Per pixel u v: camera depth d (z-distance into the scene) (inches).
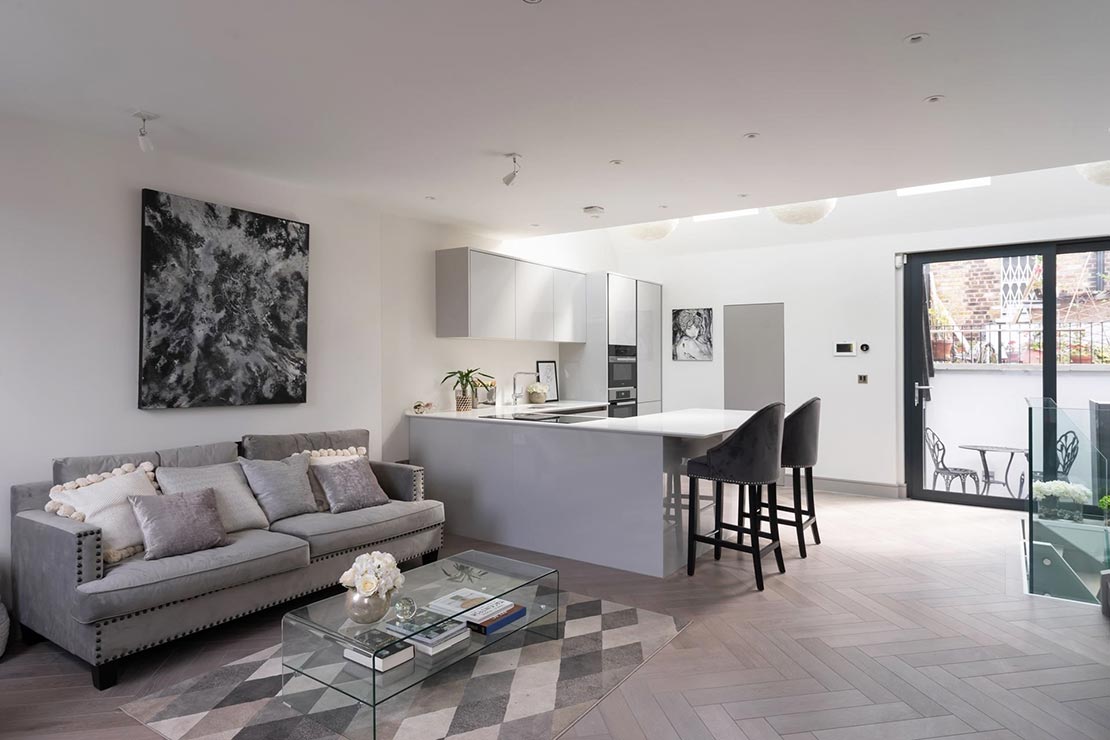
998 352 238.7
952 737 91.7
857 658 116.6
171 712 99.7
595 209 206.8
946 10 89.8
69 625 109.6
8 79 112.0
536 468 185.6
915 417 253.8
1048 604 142.5
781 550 178.1
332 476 161.8
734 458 153.4
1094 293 223.3
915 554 180.4
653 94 119.2
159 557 119.5
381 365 205.8
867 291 258.7
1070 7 88.7
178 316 151.7
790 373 275.4
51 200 133.6
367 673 96.3
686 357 303.0
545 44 100.3
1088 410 143.3
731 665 114.2
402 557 159.5
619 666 113.9
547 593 126.6
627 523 168.6
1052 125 133.8
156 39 98.3
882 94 118.9
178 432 154.6
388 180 175.2
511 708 100.1
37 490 125.5
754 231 278.2
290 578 134.2
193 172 157.1
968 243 238.7
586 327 277.3
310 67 108.1
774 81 113.6
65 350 135.8
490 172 167.3
